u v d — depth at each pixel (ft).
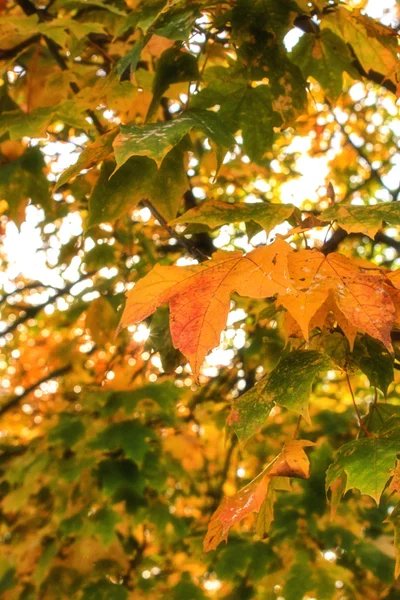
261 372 7.16
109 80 3.76
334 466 3.06
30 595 5.77
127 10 4.87
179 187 3.58
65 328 9.25
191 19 3.51
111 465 5.72
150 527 7.03
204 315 3.02
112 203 3.47
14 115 3.91
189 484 7.44
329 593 5.34
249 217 3.15
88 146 3.30
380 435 3.09
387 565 5.57
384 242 5.68
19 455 7.43
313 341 3.33
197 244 4.72
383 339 2.94
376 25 3.85
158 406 6.09
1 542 6.73
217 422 6.95
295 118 3.88
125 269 5.92
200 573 6.89
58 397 9.09
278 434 6.70
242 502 3.10
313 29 4.01
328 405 8.39
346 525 5.93
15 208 4.30
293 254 3.09
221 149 3.24
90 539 5.87
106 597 5.47
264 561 5.59
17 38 4.36
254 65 3.76
